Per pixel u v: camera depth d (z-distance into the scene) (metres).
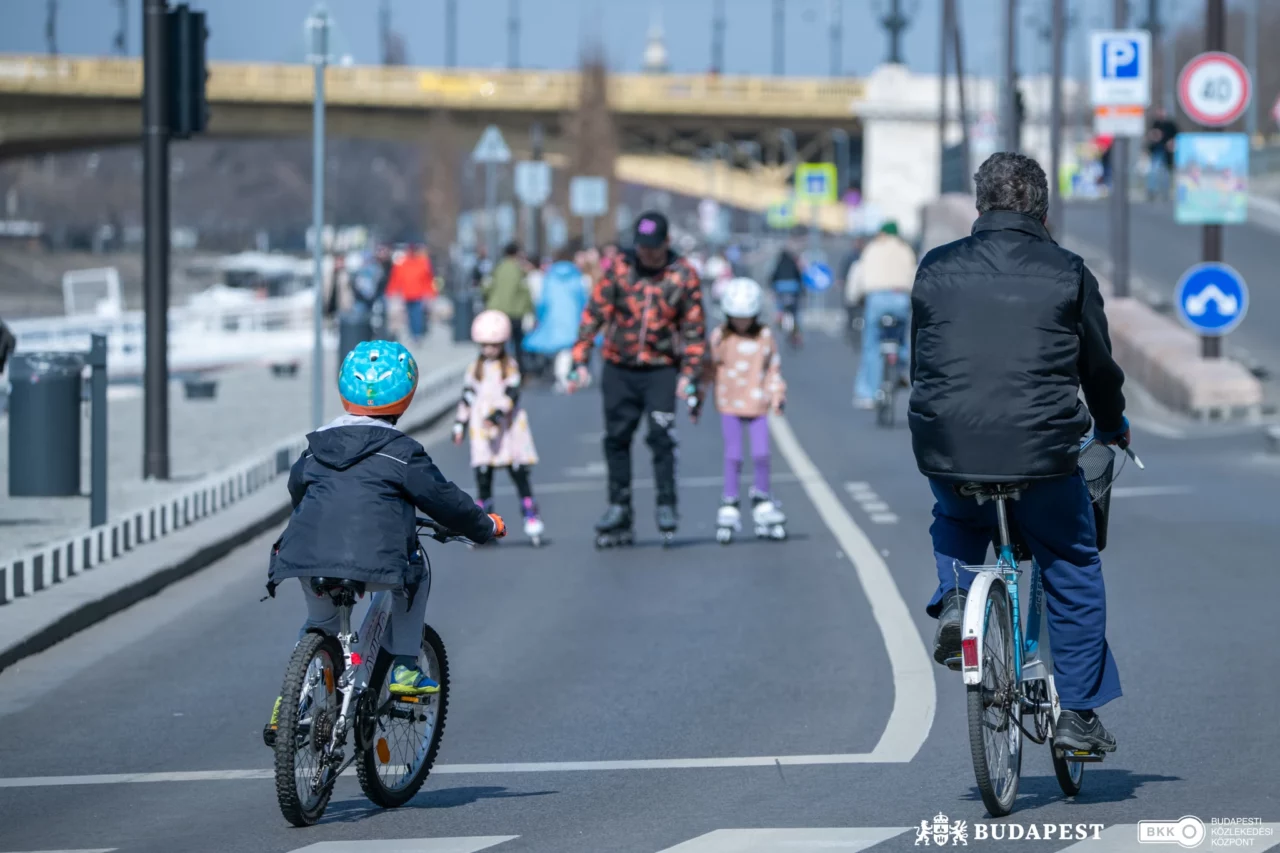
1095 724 20.58
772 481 56.88
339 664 20.64
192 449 64.06
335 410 81.44
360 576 20.03
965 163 147.62
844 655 30.77
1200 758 23.22
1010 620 20.23
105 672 30.27
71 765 24.17
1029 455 19.56
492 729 26.00
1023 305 19.69
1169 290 113.56
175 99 53.00
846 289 128.88
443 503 20.69
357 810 21.56
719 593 37.22
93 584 36.12
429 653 22.19
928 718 26.05
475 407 44.28
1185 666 29.03
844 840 19.45
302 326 133.88
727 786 22.31
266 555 43.25
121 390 91.25
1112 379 20.17
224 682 29.47
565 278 95.94
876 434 71.50
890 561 40.88
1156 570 38.38
